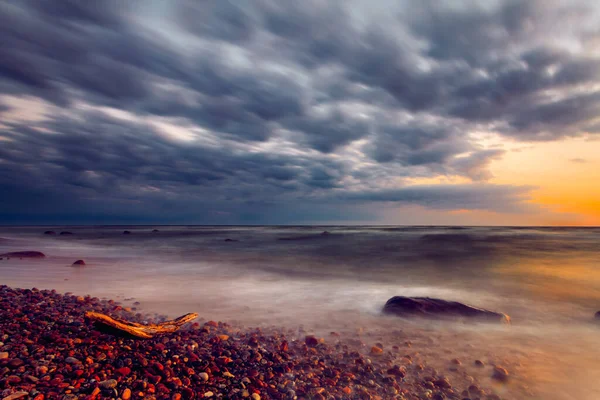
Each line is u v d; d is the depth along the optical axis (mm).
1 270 14867
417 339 7027
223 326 7547
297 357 5887
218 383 4648
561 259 21750
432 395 4680
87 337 5738
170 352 5547
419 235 57219
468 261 20984
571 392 4828
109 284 12602
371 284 13477
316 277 15250
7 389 3775
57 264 17422
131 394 4086
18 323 6180
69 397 3793
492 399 4594
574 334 7445
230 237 50281
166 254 25219
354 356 6004
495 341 6965
